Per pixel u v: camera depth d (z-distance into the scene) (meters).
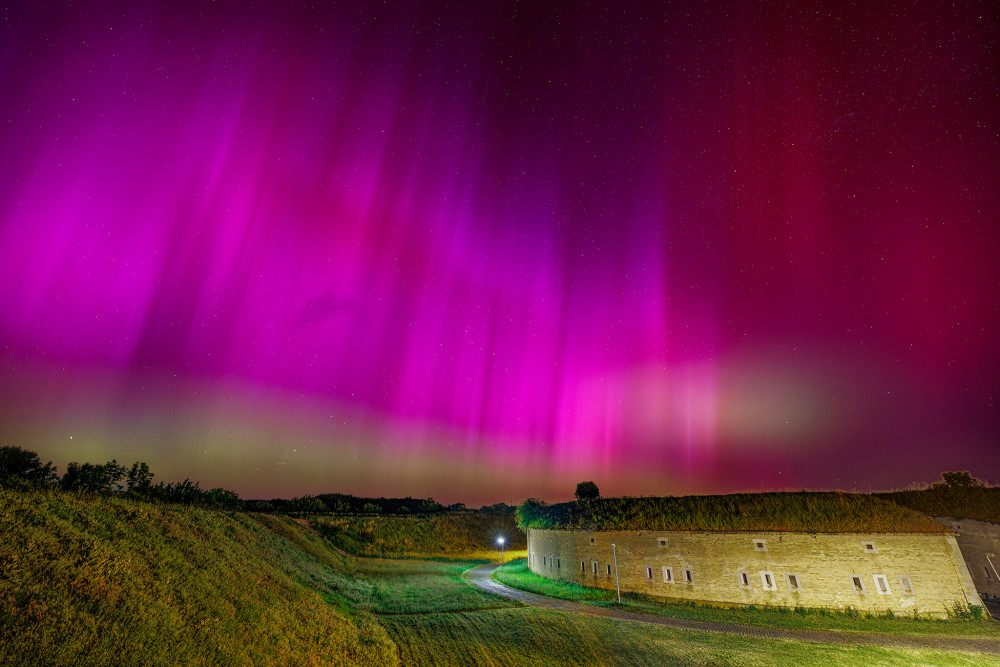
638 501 42.00
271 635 16.17
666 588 34.28
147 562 16.56
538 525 50.12
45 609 10.91
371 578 44.16
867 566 29.67
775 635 24.89
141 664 11.01
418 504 115.81
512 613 29.70
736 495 38.34
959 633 24.95
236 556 24.50
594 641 23.70
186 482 40.72
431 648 21.84
